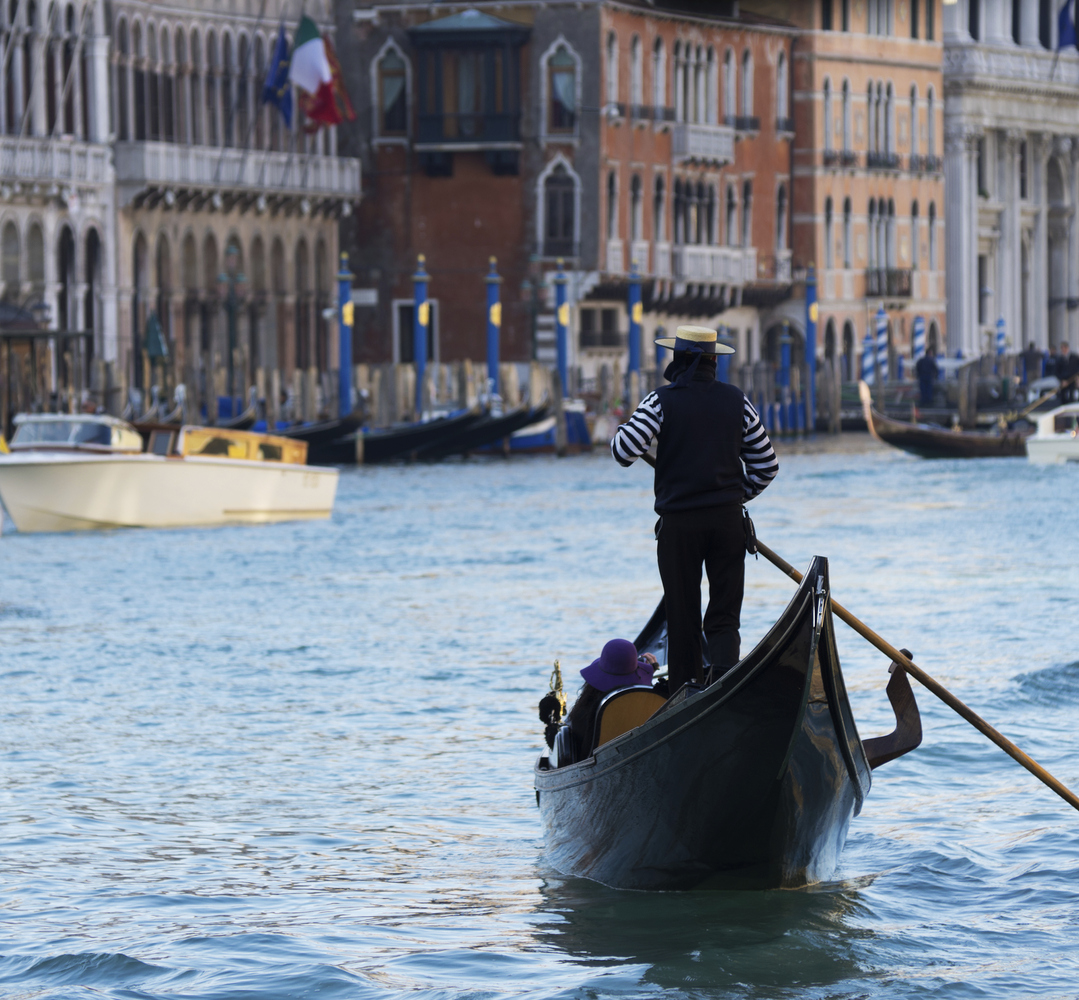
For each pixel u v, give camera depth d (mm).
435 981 25359
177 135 142375
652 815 27703
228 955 26328
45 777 36594
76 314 131750
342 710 43125
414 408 137750
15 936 27172
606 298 162750
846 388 169750
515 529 87562
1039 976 25484
